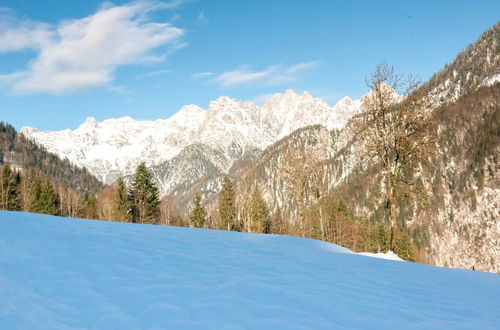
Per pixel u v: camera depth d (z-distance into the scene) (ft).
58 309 20.59
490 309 28.73
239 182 215.10
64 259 30.91
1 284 23.20
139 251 37.04
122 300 22.66
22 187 229.45
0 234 38.17
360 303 26.22
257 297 25.07
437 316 25.22
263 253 45.19
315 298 26.05
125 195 222.89
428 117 94.27
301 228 152.56
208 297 24.23
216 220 250.78
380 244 240.12
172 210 306.96
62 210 264.11
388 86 98.84
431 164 96.53
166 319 20.21
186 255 37.88
